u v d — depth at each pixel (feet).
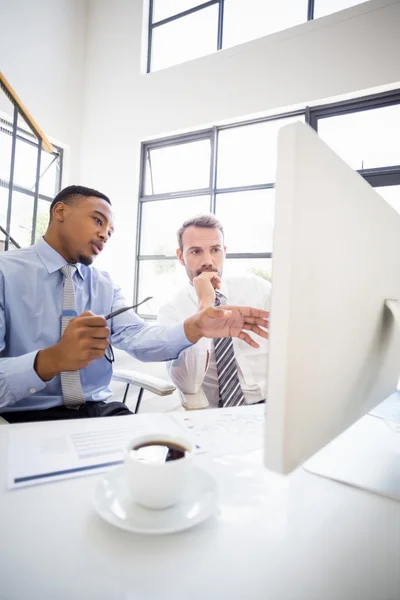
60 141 12.34
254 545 1.10
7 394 2.40
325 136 9.53
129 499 1.26
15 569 0.95
